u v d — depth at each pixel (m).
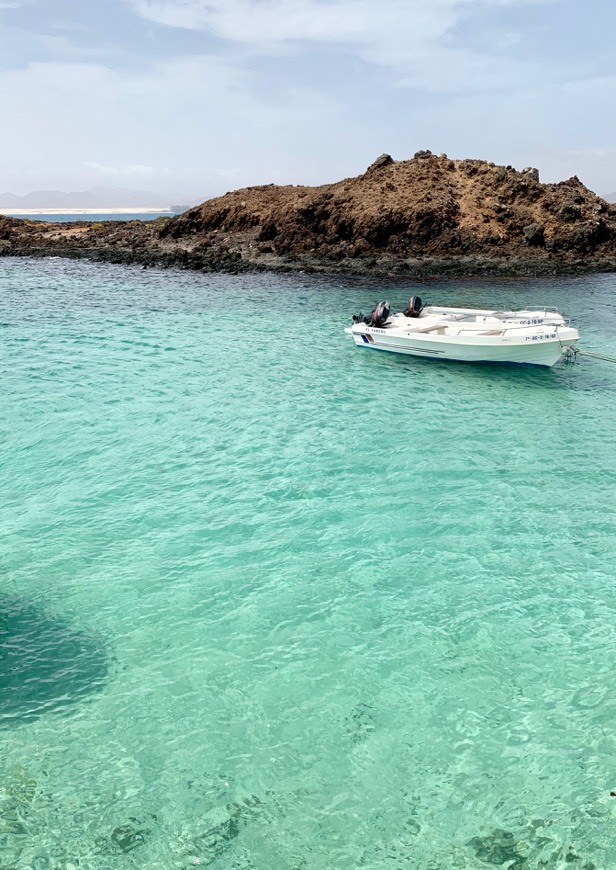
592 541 15.07
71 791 8.70
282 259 62.41
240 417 22.20
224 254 64.19
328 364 29.22
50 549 14.31
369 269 57.59
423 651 11.50
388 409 23.48
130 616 12.27
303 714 10.10
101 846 7.98
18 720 9.83
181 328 35.81
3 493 16.62
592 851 8.02
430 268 57.56
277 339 33.78
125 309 40.84
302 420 22.11
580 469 18.84
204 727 9.83
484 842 8.13
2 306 40.78
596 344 33.53
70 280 52.84
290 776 9.04
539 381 27.41
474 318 32.22
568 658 11.35
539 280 53.50
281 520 15.72
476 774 9.09
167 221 79.06
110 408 22.56
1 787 8.70
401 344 30.16
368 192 69.12
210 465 18.53
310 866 7.82
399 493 17.16
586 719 10.03
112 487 17.11
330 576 13.61
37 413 21.86
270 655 11.36
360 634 11.91
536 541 15.03
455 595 13.05
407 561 14.17
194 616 12.33
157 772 9.05
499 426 22.08
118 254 67.12
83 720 9.88
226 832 8.22
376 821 8.40
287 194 79.62
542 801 8.70
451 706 10.28
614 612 12.61
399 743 9.59
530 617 12.43
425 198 66.00
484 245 63.25
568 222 65.44
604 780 9.00
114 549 14.40
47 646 11.43
